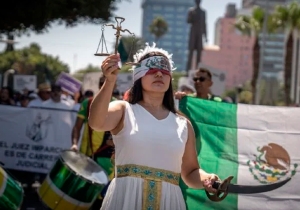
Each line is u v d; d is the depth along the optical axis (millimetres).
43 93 17250
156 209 5016
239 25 60219
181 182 7883
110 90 4875
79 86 23406
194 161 5375
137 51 5410
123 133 5059
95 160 9906
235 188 8023
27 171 15133
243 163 8062
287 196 7992
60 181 8992
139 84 5238
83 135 10031
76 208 9008
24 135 15070
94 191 9008
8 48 47438
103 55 4941
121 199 5047
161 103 5281
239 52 199875
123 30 5000
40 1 16359
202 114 8180
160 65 5188
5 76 39219
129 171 5043
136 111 5129
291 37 55219
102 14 17531
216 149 8133
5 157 15117
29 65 91375
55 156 15055
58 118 15031
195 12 59125
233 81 199375
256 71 60031
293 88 85188
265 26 54719
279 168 8023
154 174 5039
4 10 16547
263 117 8094
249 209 8008
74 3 16969
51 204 9078
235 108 8141
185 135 5195
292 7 54594
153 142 5047
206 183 5102
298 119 8047
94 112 4898
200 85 10133
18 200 8078
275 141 8055
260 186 8023
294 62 86000
